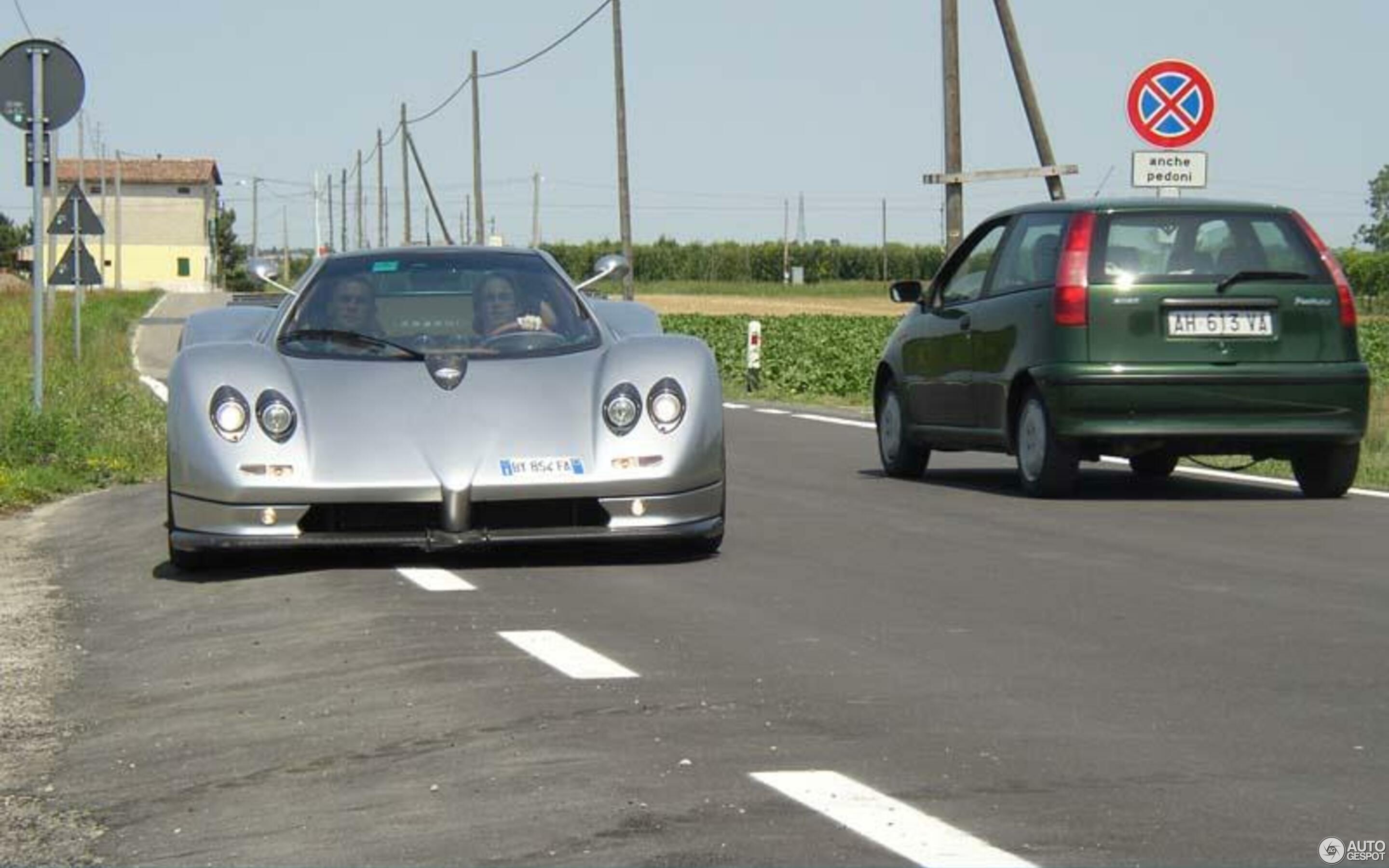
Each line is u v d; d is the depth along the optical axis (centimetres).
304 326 1200
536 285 1237
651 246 17275
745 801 612
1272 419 1500
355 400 1124
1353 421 1511
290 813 621
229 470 1090
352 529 1105
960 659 855
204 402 1112
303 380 1137
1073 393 1502
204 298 12850
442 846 575
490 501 1097
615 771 652
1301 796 618
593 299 1327
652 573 1122
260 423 1102
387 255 1259
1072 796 618
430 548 1094
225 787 660
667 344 1171
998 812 598
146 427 2084
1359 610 990
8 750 733
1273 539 1295
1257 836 571
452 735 711
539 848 567
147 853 589
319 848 581
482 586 1068
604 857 556
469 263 1250
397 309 1210
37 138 2059
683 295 15888
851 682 804
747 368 3947
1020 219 1653
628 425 1123
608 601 1017
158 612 1024
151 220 19700
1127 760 667
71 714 792
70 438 1872
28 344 4766
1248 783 634
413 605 1002
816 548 1239
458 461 1098
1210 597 1034
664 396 1134
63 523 1458
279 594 1054
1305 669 832
